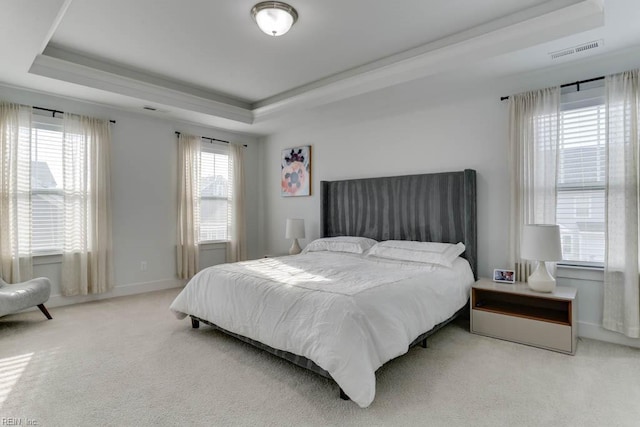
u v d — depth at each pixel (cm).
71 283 395
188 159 496
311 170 520
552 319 276
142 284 460
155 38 304
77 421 179
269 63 356
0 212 348
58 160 393
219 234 544
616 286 278
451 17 272
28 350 268
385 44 315
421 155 402
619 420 180
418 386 216
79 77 350
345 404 196
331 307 211
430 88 357
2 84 350
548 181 311
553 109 308
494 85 347
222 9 259
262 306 248
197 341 291
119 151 437
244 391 210
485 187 357
